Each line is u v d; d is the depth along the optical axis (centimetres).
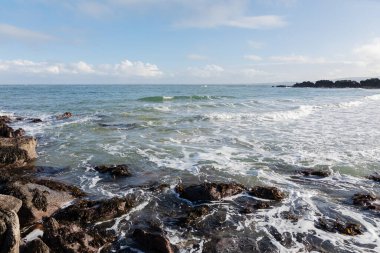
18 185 1003
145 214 980
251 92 7112
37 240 719
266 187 1130
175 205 1044
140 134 2027
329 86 11531
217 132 2083
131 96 5566
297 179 1266
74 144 1786
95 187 1187
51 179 1262
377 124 2412
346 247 810
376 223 930
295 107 3441
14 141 1510
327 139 1884
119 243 824
